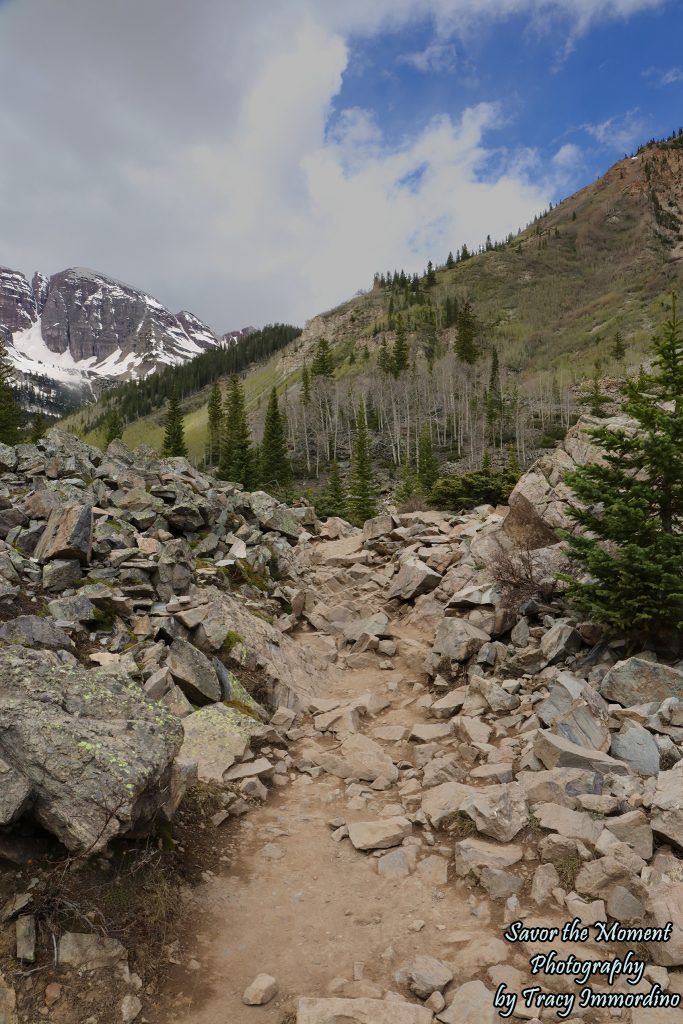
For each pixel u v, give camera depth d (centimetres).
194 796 883
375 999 556
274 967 623
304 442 13162
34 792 645
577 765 888
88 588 1452
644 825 732
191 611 1392
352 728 1245
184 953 627
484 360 18762
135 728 742
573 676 1205
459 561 2088
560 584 1570
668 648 1195
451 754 1077
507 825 779
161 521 2045
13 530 1653
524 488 1903
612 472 1259
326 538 3094
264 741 1138
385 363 16662
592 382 12544
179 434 9494
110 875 662
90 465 2378
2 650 830
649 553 1132
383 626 1842
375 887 756
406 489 6238
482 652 1431
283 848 845
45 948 568
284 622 1900
